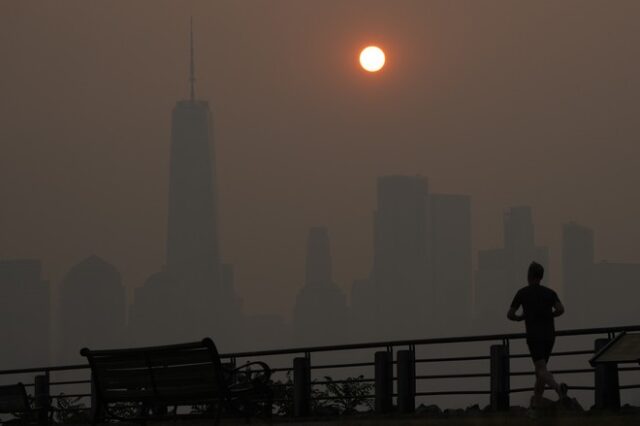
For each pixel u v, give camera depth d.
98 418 31.83
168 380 30.42
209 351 29.41
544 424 30.20
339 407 47.28
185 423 41.41
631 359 28.73
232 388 31.14
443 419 35.03
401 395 45.09
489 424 31.64
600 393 38.81
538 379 37.25
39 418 48.22
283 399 48.75
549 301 37.03
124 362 31.02
